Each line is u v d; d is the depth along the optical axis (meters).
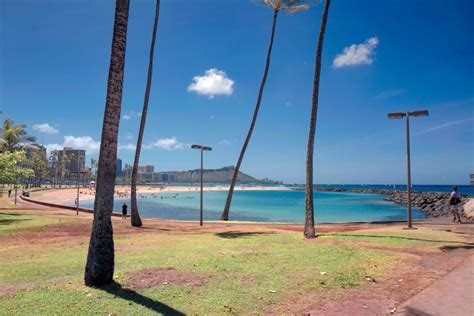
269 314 5.38
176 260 8.96
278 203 71.19
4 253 10.97
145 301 5.81
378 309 5.54
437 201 53.66
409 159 17.02
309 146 14.27
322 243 11.99
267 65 30.34
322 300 5.98
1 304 5.57
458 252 10.32
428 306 5.48
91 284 6.55
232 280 7.09
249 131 30.11
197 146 21.30
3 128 51.00
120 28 7.39
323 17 14.91
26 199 56.28
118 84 7.29
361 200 80.50
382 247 11.21
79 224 20.00
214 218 38.72
